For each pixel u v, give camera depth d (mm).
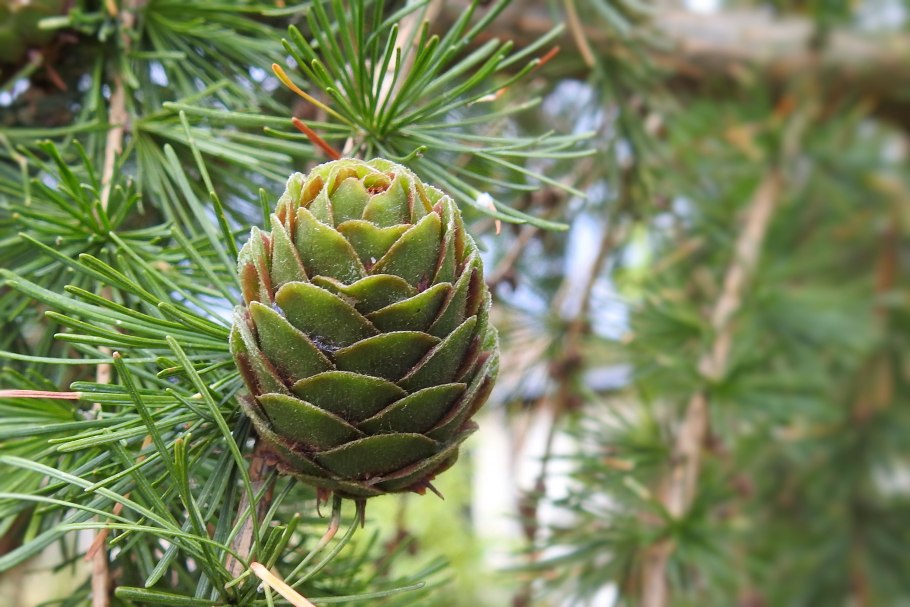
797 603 456
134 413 193
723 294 343
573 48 300
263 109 248
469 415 190
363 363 182
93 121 229
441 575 465
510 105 341
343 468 185
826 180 441
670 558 287
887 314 437
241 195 238
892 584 455
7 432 186
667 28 345
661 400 354
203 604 183
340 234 182
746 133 379
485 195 207
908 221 442
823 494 455
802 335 408
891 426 444
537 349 350
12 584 291
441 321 183
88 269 192
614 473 292
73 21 228
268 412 184
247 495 183
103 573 195
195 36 237
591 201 354
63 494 197
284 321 181
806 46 358
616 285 400
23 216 216
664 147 355
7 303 217
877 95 391
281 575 211
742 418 352
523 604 309
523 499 328
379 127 209
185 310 197
